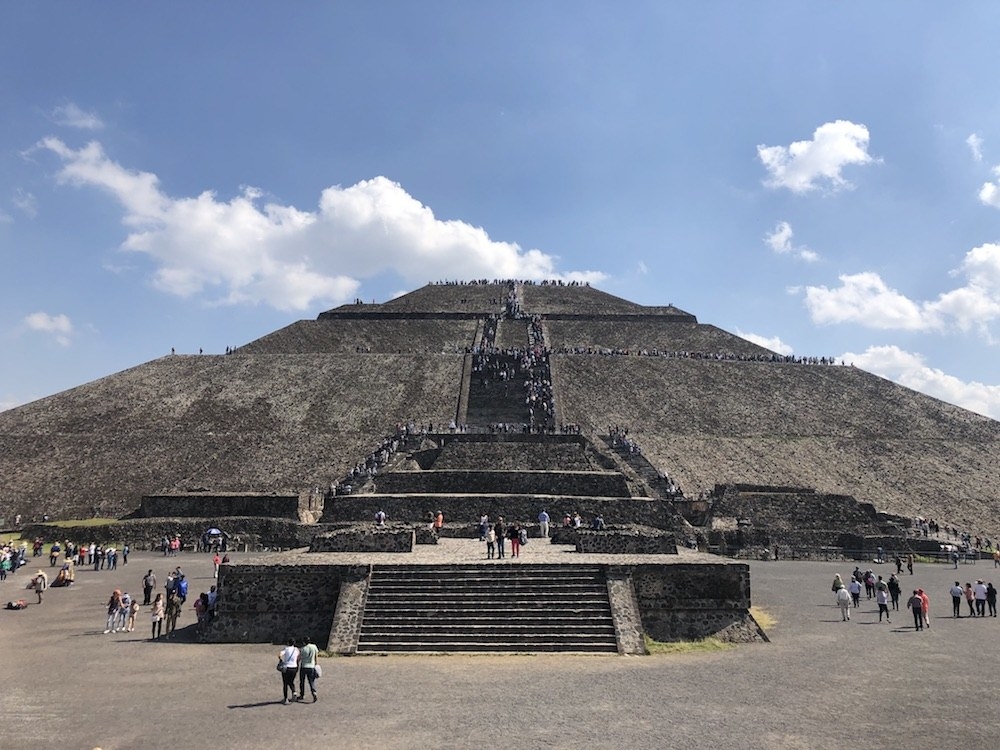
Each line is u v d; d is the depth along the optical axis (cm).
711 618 1836
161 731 1128
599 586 1853
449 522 3581
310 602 1856
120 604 1989
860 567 3353
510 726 1148
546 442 4656
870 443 5497
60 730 1134
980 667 1545
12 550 3256
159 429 5353
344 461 4825
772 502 4019
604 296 10619
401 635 1697
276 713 1219
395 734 1112
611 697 1302
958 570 3325
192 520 3900
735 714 1211
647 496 3984
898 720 1188
